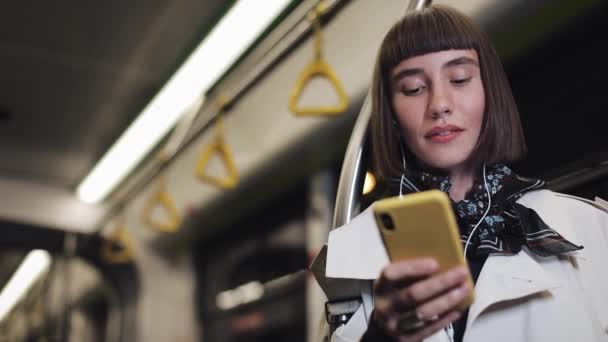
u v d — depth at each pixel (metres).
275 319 4.05
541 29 2.01
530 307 0.85
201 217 4.33
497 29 2.01
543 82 2.17
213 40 3.05
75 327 6.08
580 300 0.86
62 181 5.01
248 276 4.42
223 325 4.74
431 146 0.93
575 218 0.95
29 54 3.42
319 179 3.53
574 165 1.34
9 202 4.88
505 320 0.86
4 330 7.54
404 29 0.97
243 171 3.62
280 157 3.32
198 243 5.00
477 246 0.89
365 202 1.21
